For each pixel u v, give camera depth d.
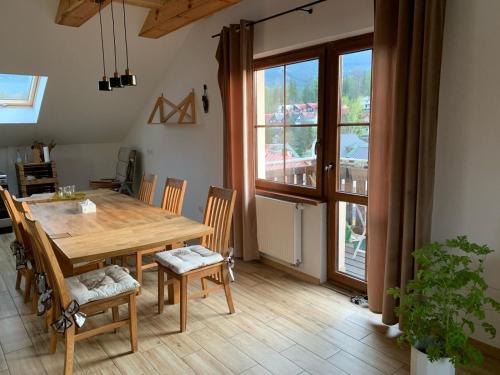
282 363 2.27
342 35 2.88
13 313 2.93
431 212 2.28
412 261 2.34
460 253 2.32
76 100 5.01
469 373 2.14
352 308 2.90
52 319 2.42
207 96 4.34
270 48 3.44
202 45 4.32
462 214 2.29
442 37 2.13
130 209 3.21
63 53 4.20
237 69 3.67
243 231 3.80
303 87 3.34
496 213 2.16
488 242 2.20
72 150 6.02
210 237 3.00
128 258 3.94
